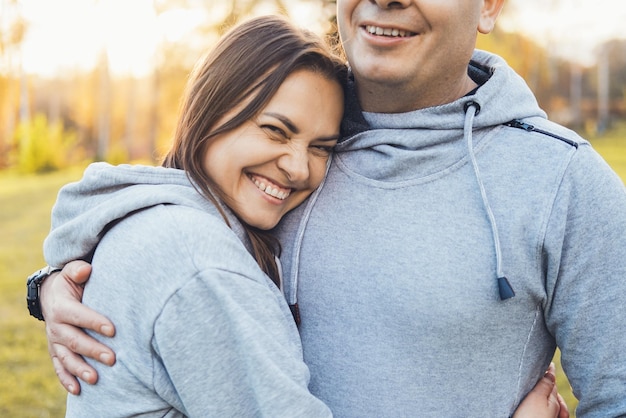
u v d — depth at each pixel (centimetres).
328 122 158
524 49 2044
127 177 153
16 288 683
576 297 145
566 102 2659
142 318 135
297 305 159
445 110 156
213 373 133
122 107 2669
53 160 1988
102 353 139
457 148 153
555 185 145
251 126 152
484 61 177
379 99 162
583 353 148
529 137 152
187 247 135
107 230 149
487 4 165
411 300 146
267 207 155
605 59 2723
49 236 159
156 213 142
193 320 132
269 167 154
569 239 144
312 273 158
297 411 131
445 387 146
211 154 154
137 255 138
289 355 137
